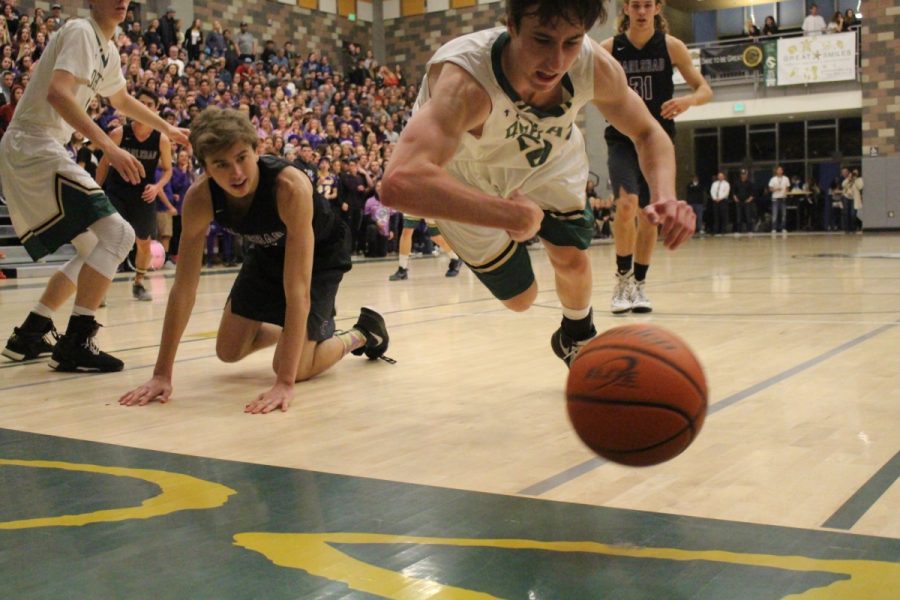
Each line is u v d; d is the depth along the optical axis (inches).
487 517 74.8
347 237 150.6
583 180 117.6
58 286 169.2
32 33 560.4
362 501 80.1
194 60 675.4
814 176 956.0
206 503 80.5
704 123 947.3
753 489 80.9
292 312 128.0
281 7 894.4
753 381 132.0
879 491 78.9
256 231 132.5
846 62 818.2
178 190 522.9
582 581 60.7
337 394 133.1
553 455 95.7
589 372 72.7
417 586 60.6
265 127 615.5
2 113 473.1
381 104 830.5
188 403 129.0
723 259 468.1
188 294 132.9
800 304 235.0
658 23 220.2
